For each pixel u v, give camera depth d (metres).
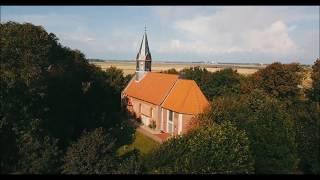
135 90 87.94
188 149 38.44
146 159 39.28
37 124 44.06
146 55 90.12
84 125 61.56
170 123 70.56
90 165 34.91
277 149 44.41
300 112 54.31
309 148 47.47
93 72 84.81
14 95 44.62
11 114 43.88
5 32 47.16
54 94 55.94
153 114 76.44
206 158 37.00
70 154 35.47
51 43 56.03
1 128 42.56
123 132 70.56
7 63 44.91
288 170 44.31
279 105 50.16
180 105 67.38
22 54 46.69
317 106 55.84
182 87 71.12
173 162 37.41
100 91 81.94
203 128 44.47
